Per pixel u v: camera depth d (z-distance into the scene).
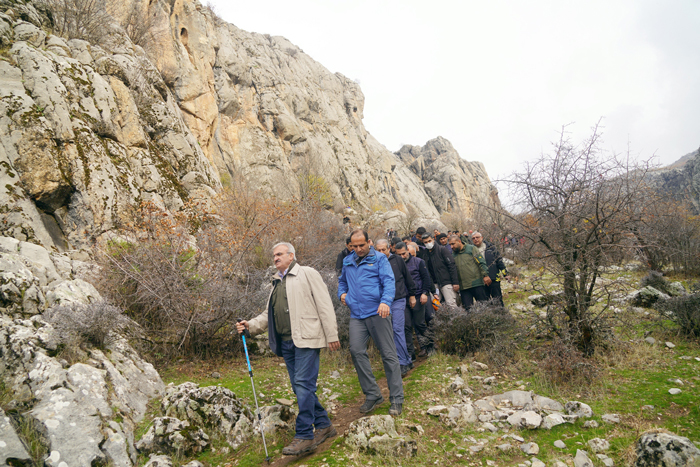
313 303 3.53
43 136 7.71
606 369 4.32
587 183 4.61
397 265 5.37
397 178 66.44
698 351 4.51
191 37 24.22
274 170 30.59
